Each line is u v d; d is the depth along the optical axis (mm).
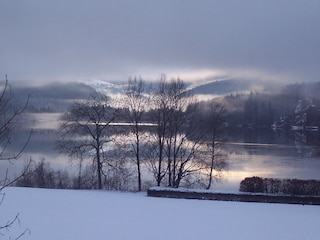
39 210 13375
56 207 14070
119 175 31031
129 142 30328
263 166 40750
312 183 21938
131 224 11430
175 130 28000
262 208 15922
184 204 16094
